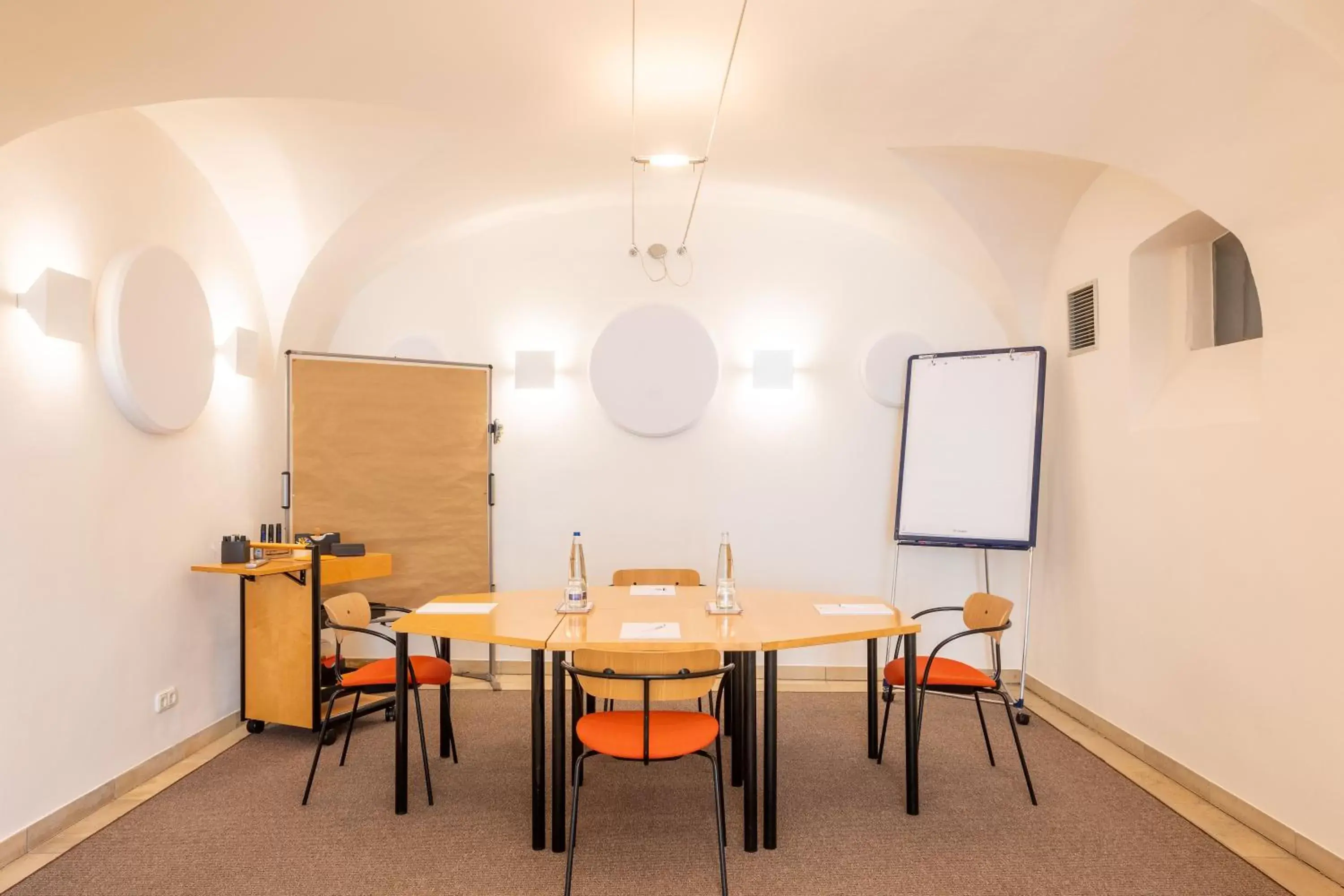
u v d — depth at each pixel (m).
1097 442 4.45
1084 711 4.55
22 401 3.01
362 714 4.14
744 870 2.88
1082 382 4.62
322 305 5.28
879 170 4.65
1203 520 3.55
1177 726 3.72
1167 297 4.12
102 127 3.50
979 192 4.63
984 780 3.72
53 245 3.20
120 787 3.51
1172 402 3.93
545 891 2.73
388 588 5.15
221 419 4.42
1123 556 4.18
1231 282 3.90
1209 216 3.41
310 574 4.18
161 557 3.85
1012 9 2.79
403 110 3.81
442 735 3.97
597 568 5.62
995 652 3.69
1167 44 2.74
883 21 2.95
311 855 2.97
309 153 4.26
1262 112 2.75
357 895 2.69
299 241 4.77
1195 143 3.07
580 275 5.70
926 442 5.21
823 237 5.68
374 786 3.63
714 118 3.90
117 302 3.45
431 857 2.96
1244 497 3.29
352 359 5.09
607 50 3.18
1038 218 4.75
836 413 5.63
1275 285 3.10
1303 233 2.92
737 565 5.61
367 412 5.11
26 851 2.97
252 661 4.32
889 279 5.64
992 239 4.88
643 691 2.73
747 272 5.70
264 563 4.14
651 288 5.70
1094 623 4.47
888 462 5.61
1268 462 3.15
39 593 3.08
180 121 3.89
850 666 5.59
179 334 3.90
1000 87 3.29
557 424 5.65
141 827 3.20
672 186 5.24
